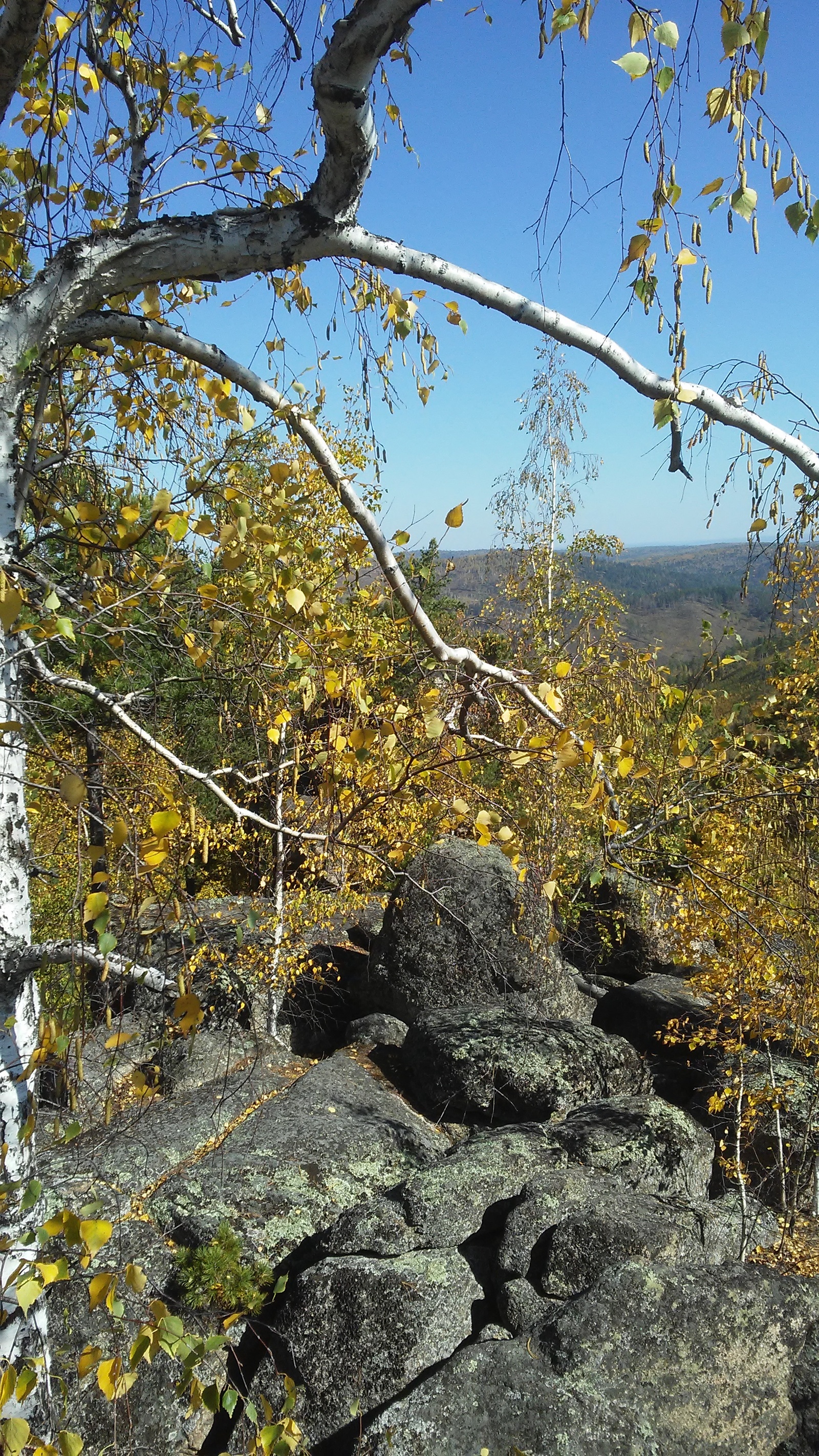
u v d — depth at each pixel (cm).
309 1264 633
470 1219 648
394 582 288
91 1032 245
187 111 325
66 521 237
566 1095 816
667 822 357
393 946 1040
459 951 1014
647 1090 911
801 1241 724
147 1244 608
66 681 255
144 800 242
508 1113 827
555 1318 540
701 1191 743
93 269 255
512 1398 495
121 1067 734
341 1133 756
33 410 295
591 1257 590
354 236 268
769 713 588
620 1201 645
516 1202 659
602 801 291
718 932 676
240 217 265
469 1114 837
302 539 314
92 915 192
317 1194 684
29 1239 202
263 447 307
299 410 280
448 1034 879
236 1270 600
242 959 888
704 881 332
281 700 320
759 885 601
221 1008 909
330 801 288
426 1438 479
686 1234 613
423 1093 865
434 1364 560
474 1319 597
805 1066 884
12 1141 250
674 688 450
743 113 212
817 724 564
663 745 474
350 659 315
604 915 1308
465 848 1066
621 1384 501
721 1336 517
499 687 294
